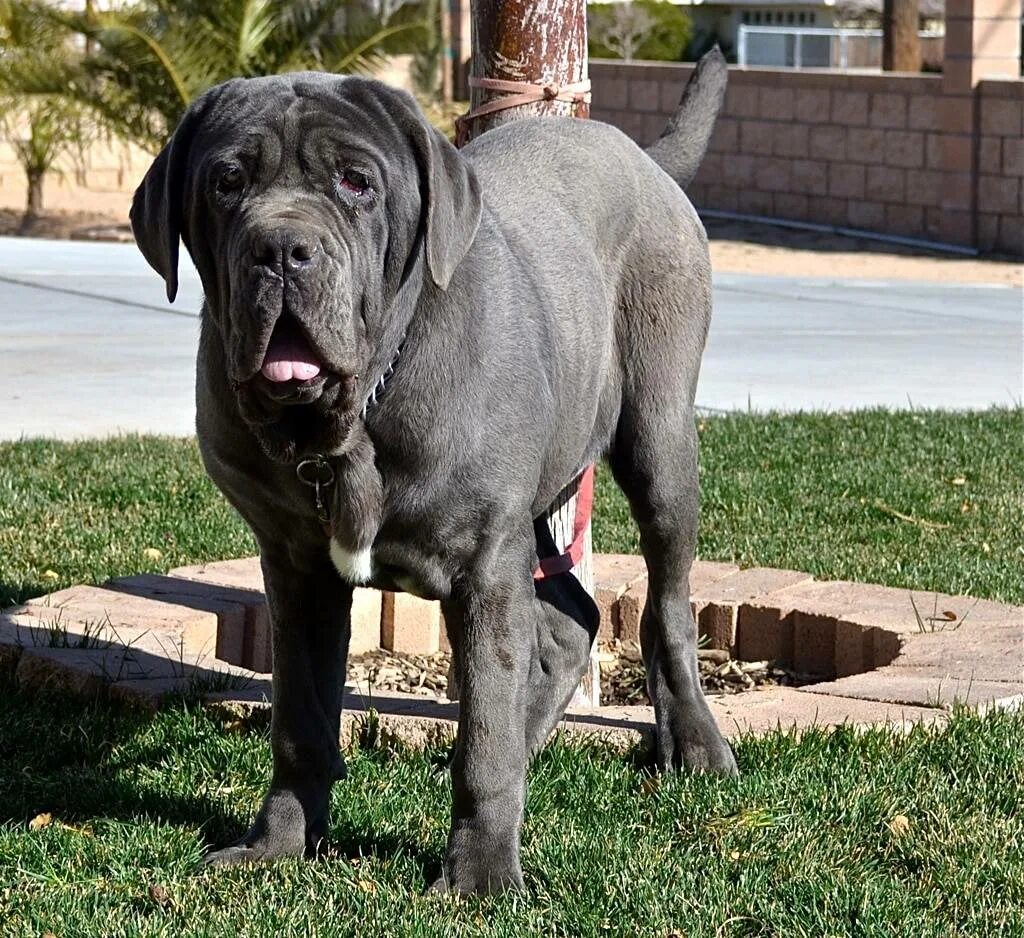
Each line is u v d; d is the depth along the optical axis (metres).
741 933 3.78
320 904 3.87
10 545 6.89
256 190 3.53
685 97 5.55
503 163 4.65
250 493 3.88
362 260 3.54
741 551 7.11
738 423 9.77
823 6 36.59
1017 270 17.84
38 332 12.38
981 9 18.62
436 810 4.46
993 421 9.91
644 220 4.84
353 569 3.85
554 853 4.15
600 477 8.48
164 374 11.02
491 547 3.89
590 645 4.98
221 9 17.27
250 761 4.75
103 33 17.17
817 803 4.42
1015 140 18.47
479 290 3.88
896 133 19.59
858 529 7.52
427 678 6.06
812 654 6.07
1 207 19.95
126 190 21.98
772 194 21.08
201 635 5.84
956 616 5.94
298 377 3.38
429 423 3.72
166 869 4.07
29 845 4.18
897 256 18.77
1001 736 4.80
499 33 5.38
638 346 4.80
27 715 5.14
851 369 12.12
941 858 4.11
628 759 4.87
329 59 17.66
